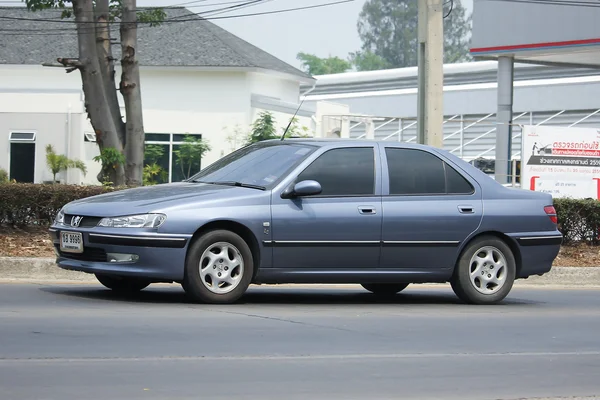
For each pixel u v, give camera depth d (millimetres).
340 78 75562
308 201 12398
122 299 12359
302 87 77875
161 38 50531
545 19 37969
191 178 13352
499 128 39406
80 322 10250
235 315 11227
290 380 7848
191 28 51531
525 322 11875
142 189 12703
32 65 50250
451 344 9969
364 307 12758
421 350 9523
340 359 8859
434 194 13133
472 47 39875
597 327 11656
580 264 19453
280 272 12289
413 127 52875
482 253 13414
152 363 8297
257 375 7992
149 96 49344
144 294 13062
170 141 47438
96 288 13719
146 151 46531
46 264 15406
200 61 48812
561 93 55906
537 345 10164
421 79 22125
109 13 23766
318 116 45594
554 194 25906
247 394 7281
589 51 37688
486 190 13461
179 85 49312
